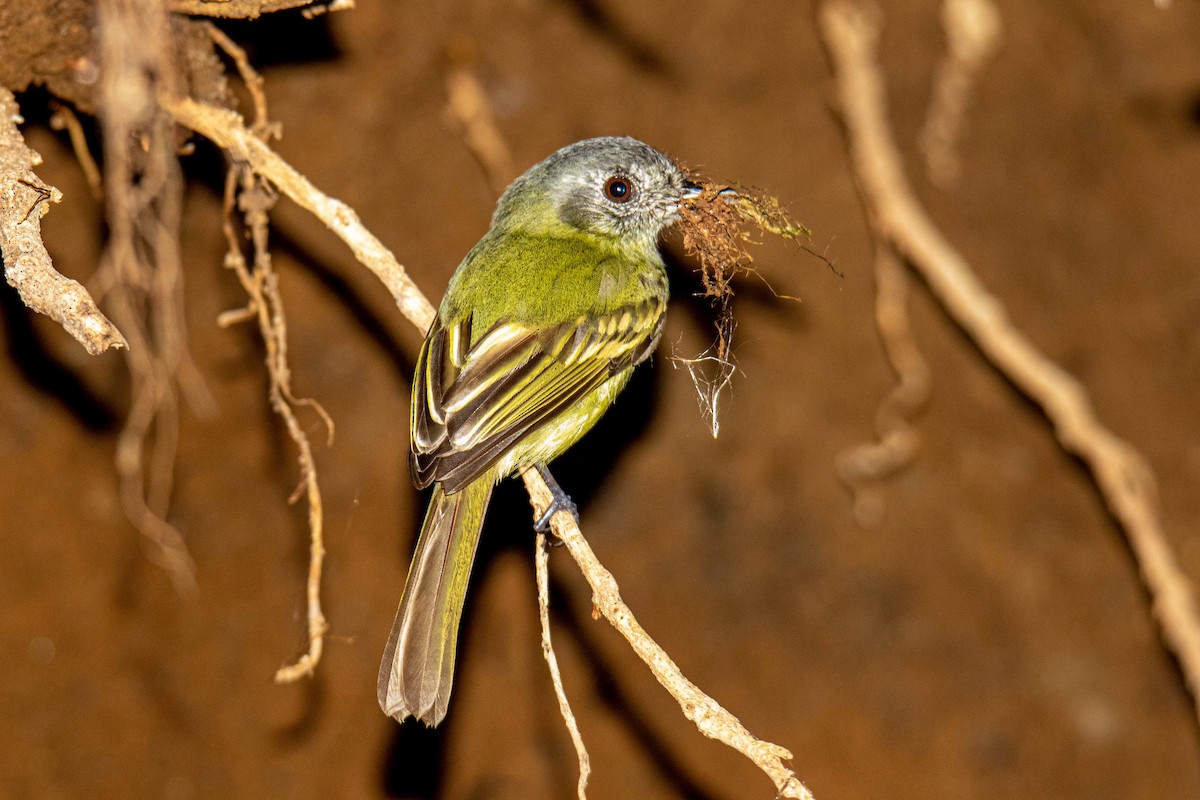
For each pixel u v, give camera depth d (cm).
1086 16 1120
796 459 1153
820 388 1142
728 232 816
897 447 1135
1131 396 1145
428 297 1056
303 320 1055
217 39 728
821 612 1160
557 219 805
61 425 1038
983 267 1127
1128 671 1166
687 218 817
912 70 1104
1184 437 1148
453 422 671
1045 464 1165
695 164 1083
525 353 712
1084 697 1159
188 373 714
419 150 1043
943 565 1167
